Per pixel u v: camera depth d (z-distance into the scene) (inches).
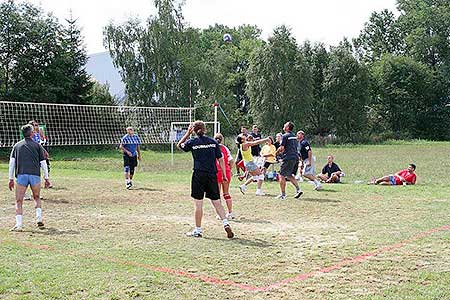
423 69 2437.3
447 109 2469.2
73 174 732.7
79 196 491.5
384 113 2536.9
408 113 2449.6
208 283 216.1
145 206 428.8
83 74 1600.6
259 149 641.0
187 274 228.5
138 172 791.7
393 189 539.5
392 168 882.8
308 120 2114.9
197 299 197.2
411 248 274.4
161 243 290.2
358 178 705.6
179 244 287.6
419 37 2500.0
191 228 333.7
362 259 253.0
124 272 230.2
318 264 245.0
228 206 368.2
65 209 415.2
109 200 464.4
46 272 229.3
